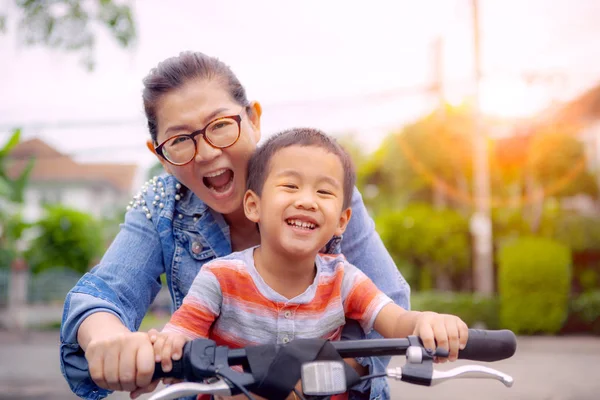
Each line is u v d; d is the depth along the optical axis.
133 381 1.24
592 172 16.33
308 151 1.54
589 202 16.75
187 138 1.67
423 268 14.91
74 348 1.46
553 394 6.25
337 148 1.61
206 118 1.66
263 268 1.60
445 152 16.72
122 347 1.24
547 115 15.73
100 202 38.72
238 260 1.60
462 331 1.37
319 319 1.59
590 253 14.10
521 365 8.40
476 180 14.40
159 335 1.27
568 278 12.27
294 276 1.59
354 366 1.57
